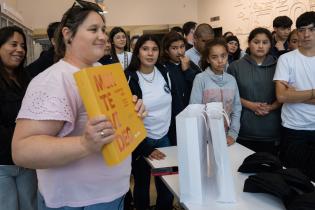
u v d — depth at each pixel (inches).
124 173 44.9
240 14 239.9
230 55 153.1
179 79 95.1
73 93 38.3
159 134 84.9
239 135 96.2
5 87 69.1
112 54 123.0
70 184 40.7
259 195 50.3
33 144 33.8
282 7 192.2
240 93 96.5
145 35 83.8
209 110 48.8
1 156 65.7
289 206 44.0
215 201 48.5
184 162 48.1
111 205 44.2
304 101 82.3
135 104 44.2
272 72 93.5
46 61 90.4
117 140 35.6
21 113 35.6
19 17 178.5
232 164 64.5
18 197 70.2
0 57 71.4
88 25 39.4
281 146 91.6
